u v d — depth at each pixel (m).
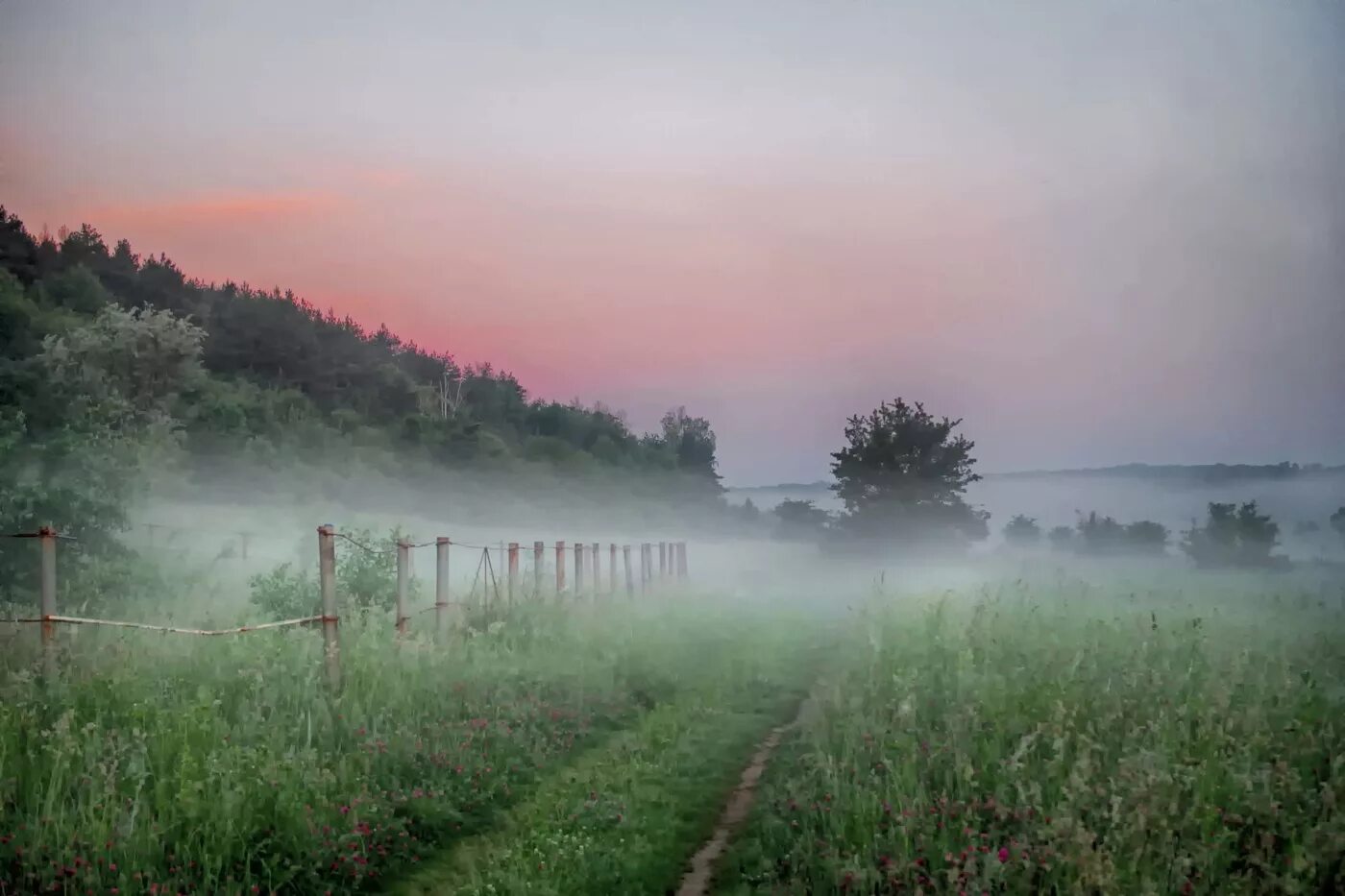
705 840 10.48
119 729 10.65
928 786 10.18
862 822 9.29
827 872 8.79
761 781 12.46
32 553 17.23
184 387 68.12
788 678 20.48
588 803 10.93
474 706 14.04
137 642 13.91
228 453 65.31
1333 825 7.97
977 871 8.11
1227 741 9.77
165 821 9.18
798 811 10.25
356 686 13.09
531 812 11.05
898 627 19.48
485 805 11.24
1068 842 7.88
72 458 18.80
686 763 13.09
